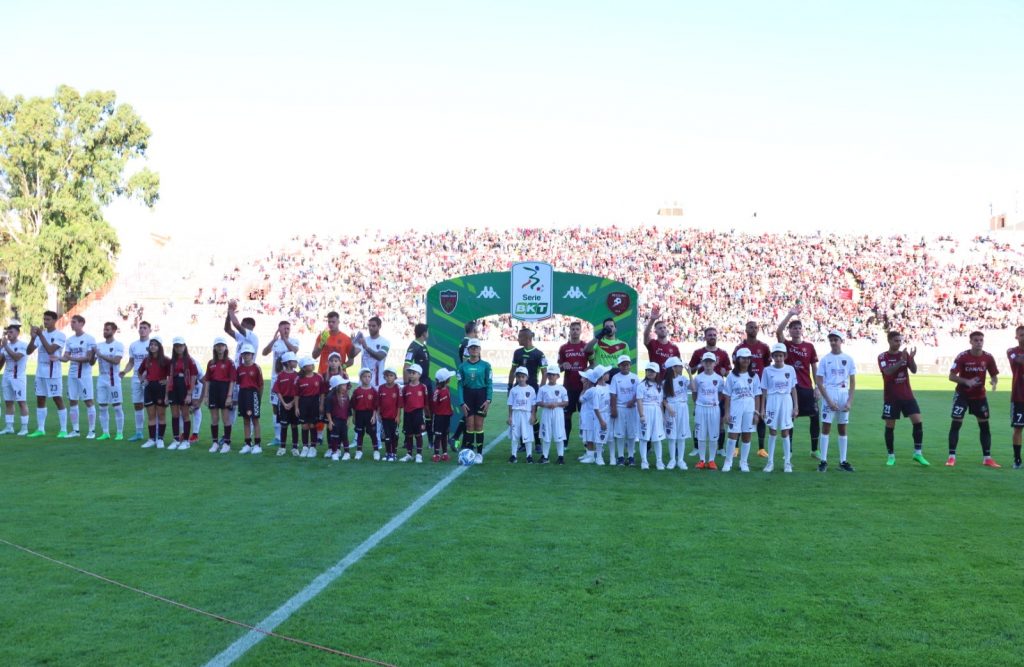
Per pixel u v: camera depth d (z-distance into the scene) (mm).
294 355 14211
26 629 5961
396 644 5738
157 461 13578
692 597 6777
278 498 10555
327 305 50906
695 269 54344
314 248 57656
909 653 5699
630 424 13703
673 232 59219
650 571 7461
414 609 6426
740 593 6887
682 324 48750
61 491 10930
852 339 47344
